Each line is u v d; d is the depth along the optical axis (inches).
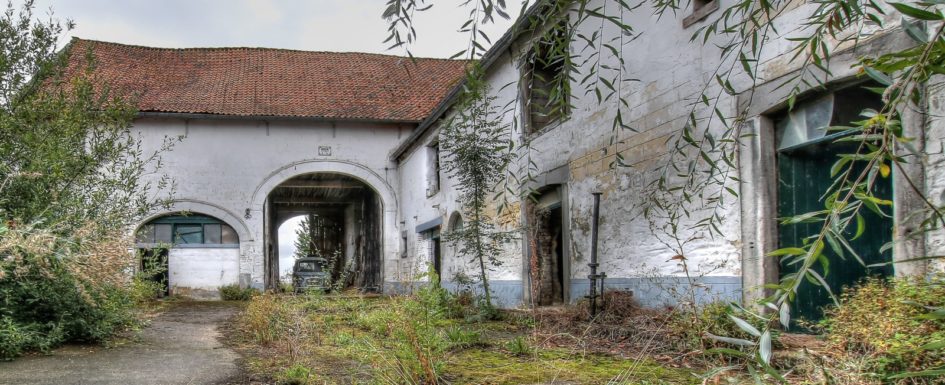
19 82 260.7
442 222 625.0
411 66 933.8
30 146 246.5
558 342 257.1
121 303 266.1
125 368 194.4
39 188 242.4
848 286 213.9
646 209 107.2
